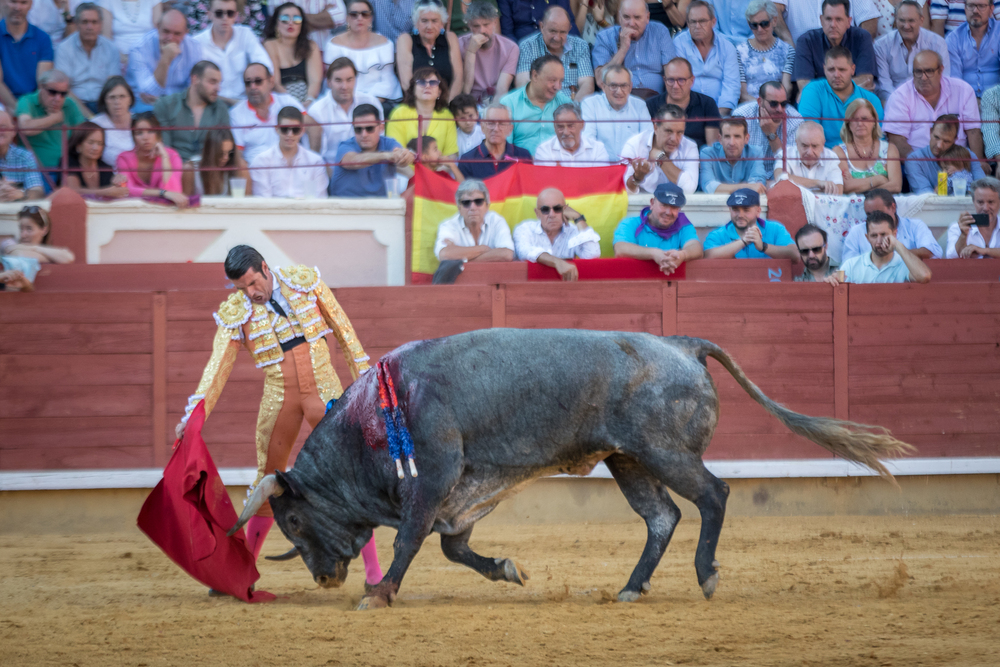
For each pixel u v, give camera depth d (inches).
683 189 663.1
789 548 505.0
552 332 370.3
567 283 603.5
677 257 612.4
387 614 334.3
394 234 631.8
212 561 372.8
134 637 305.0
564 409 359.3
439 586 410.6
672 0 789.9
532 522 597.3
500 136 673.0
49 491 583.2
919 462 617.0
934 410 625.0
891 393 622.2
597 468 599.8
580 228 629.0
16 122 669.9
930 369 625.0
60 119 671.1
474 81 754.2
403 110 693.3
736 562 463.2
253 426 591.5
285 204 627.2
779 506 615.5
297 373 391.5
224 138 655.1
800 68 770.2
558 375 359.6
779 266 630.5
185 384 592.1
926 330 624.7
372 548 395.9
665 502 379.9
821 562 461.1
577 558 482.9
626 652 275.4
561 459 366.9
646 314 607.2
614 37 768.3
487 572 378.6
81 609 357.1
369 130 654.5
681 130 677.9
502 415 358.9
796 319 616.4
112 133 675.4
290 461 581.6
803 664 259.1
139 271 607.8
